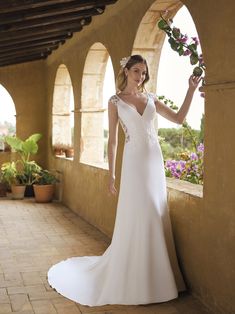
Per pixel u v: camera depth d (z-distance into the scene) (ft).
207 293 10.08
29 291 11.18
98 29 17.74
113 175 11.22
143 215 10.48
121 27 15.08
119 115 10.89
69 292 10.96
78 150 21.44
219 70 9.27
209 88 9.55
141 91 11.10
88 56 19.53
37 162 29.66
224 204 9.23
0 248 15.37
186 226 10.94
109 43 16.39
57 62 25.59
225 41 9.01
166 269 10.45
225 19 8.97
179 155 14.42
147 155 10.61
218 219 9.46
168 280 10.44
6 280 12.01
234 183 8.86
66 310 10.03
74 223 19.63
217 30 9.27
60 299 10.66
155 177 10.67
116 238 10.91
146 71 10.94
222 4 9.05
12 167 27.25
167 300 10.41
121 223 10.82
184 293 10.94
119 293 10.46
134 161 10.62
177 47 10.66
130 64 10.77
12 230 18.21
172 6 12.60
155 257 10.48
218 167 9.42
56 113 27.35
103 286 11.03
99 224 18.25
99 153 21.20
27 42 22.27
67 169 23.99
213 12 9.39
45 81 29.43
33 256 14.32
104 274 11.34
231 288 9.07
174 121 10.91
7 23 16.61
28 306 10.24
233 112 8.83
